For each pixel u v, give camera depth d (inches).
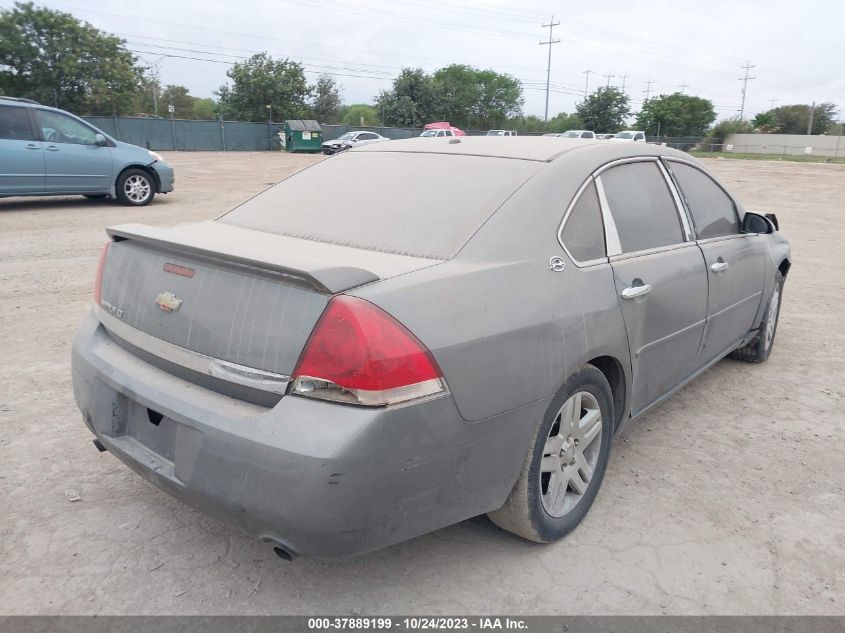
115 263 113.4
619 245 125.4
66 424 151.7
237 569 106.9
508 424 97.7
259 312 89.4
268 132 2023.9
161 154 1689.2
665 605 101.4
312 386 84.7
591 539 116.8
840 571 110.2
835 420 166.9
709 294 151.6
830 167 1605.6
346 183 130.7
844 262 370.6
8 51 1723.7
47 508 120.6
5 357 191.0
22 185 454.0
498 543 115.2
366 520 85.1
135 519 118.6
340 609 99.0
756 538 118.2
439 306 91.1
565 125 3073.3
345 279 87.0
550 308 103.7
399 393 84.5
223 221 131.3
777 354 215.6
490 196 112.3
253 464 84.7
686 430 159.8
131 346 106.8
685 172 155.3
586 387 113.3
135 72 1934.1
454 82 2925.7
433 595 102.4
